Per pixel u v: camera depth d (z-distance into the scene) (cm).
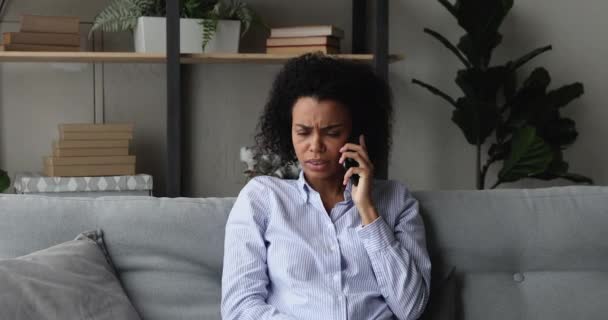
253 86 306
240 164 308
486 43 284
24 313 124
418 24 313
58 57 255
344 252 143
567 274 156
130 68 296
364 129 153
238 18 274
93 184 256
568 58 320
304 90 144
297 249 141
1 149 289
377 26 258
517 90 316
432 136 317
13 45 251
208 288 148
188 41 267
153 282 146
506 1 281
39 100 290
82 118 294
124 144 261
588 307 151
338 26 306
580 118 323
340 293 139
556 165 287
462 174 320
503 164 292
